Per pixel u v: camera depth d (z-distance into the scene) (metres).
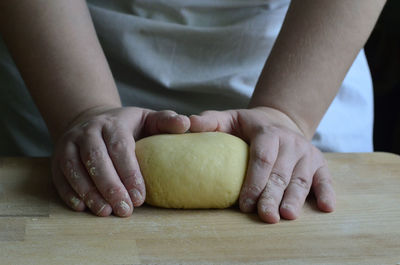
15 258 0.72
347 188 0.88
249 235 0.78
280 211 0.81
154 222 0.79
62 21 0.90
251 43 1.03
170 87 1.04
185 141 0.84
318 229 0.79
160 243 0.76
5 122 1.11
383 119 1.78
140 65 1.04
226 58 1.05
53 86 0.90
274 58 0.93
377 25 1.67
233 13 1.05
